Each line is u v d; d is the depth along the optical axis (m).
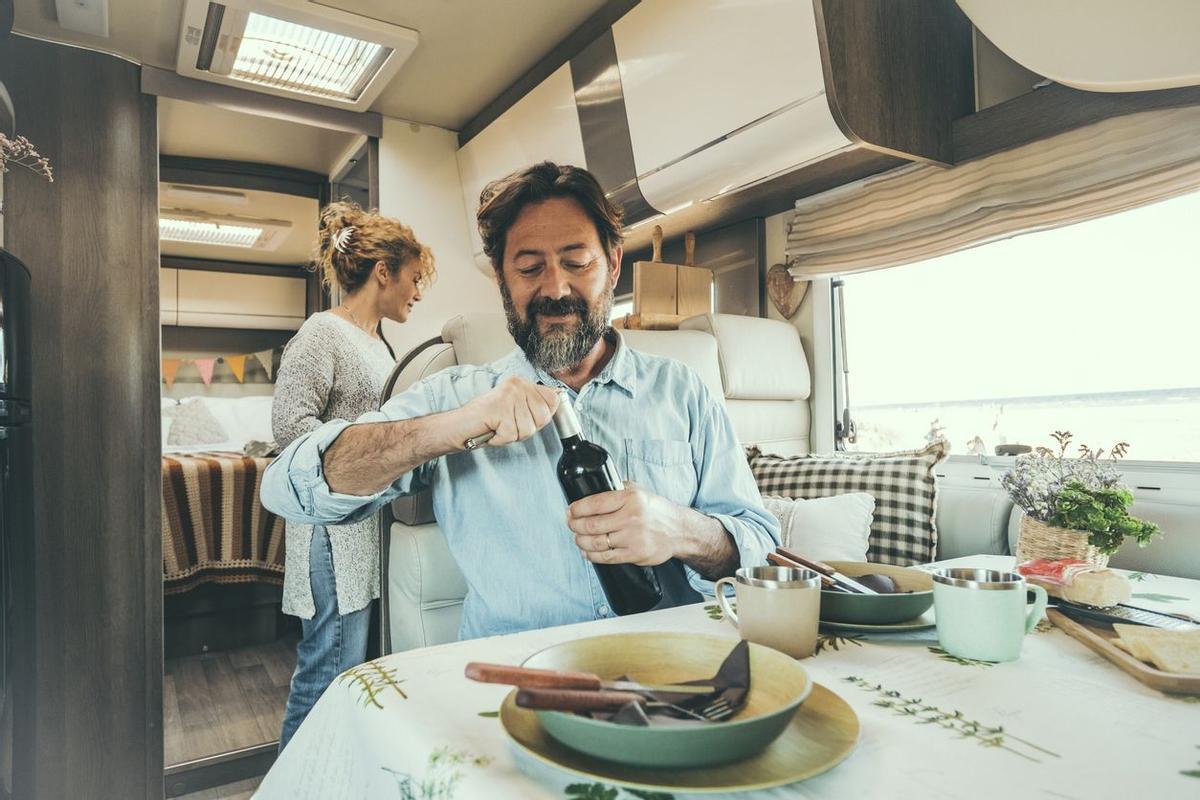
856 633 0.84
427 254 2.25
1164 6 1.36
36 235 2.04
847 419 2.57
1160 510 1.69
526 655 0.76
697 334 2.24
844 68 1.75
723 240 2.87
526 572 1.15
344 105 2.84
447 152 3.19
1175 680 0.63
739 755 0.46
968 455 2.21
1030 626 0.79
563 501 1.16
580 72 2.40
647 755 0.45
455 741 0.54
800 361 2.58
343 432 1.08
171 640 3.12
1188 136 1.61
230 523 3.08
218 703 2.68
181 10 2.19
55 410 2.04
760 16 1.82
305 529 1.89
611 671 0.62
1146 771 0.49
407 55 2.45
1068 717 0.59
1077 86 1.62
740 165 2.04
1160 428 1.78
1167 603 1.06
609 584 1.01
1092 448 1.91
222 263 2.98
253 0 2.10
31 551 1.72
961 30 2.06
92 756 2.05
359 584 1.91
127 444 2.14
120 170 2.19
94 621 2.07
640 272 2.44
